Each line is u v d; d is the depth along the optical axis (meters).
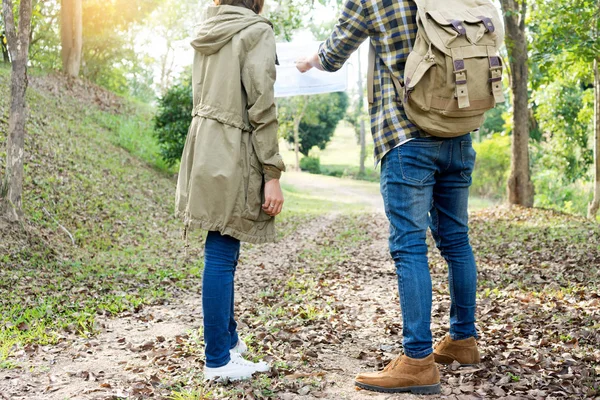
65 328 4.43
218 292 2.75
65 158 14.42
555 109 22.98
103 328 4.48
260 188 2.78
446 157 2.74
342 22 2.73
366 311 4.99
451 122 2.55
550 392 2.61
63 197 11.92
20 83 8.48
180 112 18.09
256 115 2.67
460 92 2.46
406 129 2.62
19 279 6.74
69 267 8.06
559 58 15.98
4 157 11.41
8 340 3.90
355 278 7.22
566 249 8.52
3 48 20.33
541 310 4.54
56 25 24.97
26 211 10.21
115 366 3.34
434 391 2.61
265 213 2.80
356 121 62.09
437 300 5.27
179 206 2.84
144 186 15.72
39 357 3.54
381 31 2.62
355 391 2.70
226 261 2.79
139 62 31.88
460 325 3.01
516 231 11.49
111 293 6.30
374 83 2.76
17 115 8.50
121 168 16.20
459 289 2.96
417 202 2.66
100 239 10.52
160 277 7.55
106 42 25.08
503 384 2.70
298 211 20.84
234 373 2.80
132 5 25.09
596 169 15.57
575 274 6.38
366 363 3.24
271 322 4.41
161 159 19.34
